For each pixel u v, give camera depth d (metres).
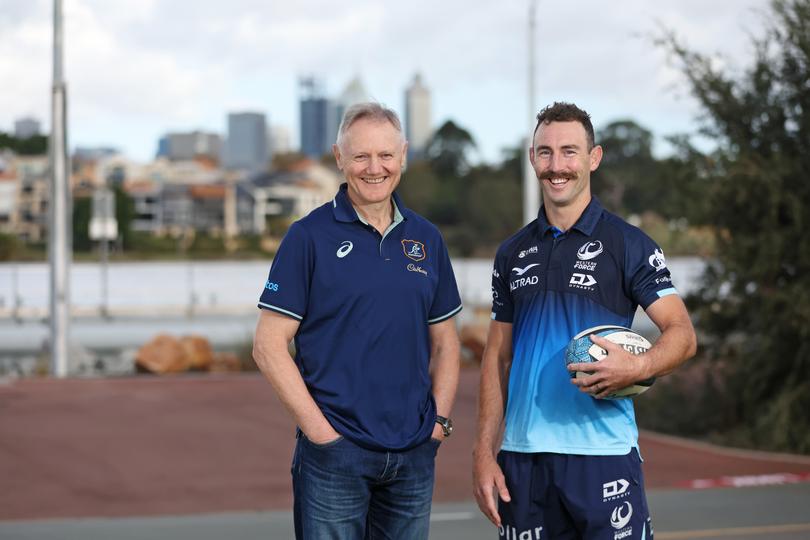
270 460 13.16
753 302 14.68
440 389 4.86
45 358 24.64
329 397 4.62
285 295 4.61
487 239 104.38
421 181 117.69
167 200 135.88
